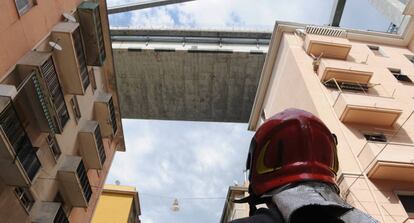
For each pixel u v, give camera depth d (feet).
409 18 70.64
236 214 70.74
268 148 7.11
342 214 5.63
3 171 30.07
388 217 31.50
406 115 46.65
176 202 60.18
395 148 36.78
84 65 43.73
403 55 65.46
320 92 48.91
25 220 34.91
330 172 6.75
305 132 6.99
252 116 78.07
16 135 29.17
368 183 34.17
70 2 43.60
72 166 42.55
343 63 52.70
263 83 73.10
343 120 43.27
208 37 97.81
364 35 68.85
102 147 52.85
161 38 98.17
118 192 87.15
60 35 38.52
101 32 49.29
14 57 32.19
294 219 5.50
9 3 31.73
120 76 102.73
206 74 99.71
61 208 38.34
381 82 54.24
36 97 33.50
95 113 54.90
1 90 28.04
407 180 34.73
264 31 96.22
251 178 7.33
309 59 57.77
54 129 37.22
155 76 101.86
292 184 6.23
